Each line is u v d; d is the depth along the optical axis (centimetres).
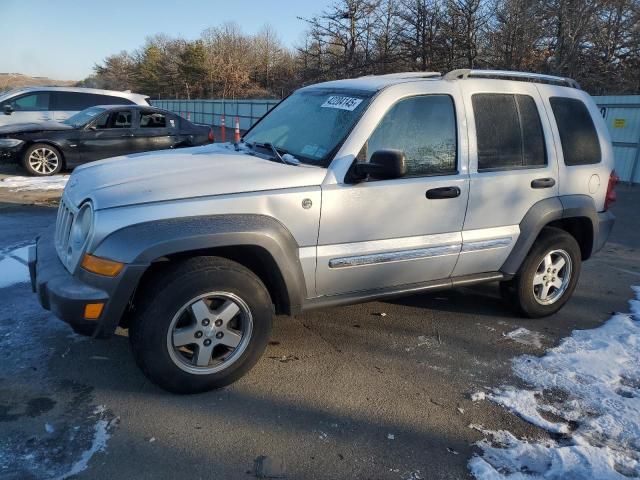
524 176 426
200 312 324
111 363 367
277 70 5422
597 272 628
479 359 398
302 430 306
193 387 332
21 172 1179
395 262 381
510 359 400
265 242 327
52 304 309
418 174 384
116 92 1481
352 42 2816
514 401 343
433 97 393
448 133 397
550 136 445
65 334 403
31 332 404
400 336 430
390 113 374
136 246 299
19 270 530
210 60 5731
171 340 319
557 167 447
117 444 287
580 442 304
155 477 265
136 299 332
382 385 357
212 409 322
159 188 318
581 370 385
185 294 314
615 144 1332
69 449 281
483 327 455
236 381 353
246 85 5631
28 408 314
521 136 431
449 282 418
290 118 429
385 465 281
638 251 732
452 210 396
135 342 317
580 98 480
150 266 326
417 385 359
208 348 331
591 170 470
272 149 389
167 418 311
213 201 319
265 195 331
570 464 283
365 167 345
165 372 321
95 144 1162
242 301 333
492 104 419
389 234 376
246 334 341
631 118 1291
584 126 474
